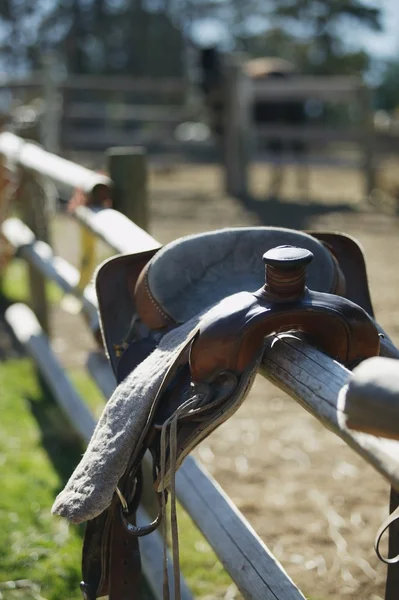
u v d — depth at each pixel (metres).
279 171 10.52
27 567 2.60
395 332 4.75
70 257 6.66
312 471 3.24
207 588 2.47
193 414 1.38
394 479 0.97
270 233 1.75
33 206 4.77
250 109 10.70
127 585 1.76
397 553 1.61
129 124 19.94
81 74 31.39
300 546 2.67
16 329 4.46
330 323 1.33
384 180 11.44
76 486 1.51
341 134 10.32
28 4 32.75
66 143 10.87
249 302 1.38
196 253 1.74
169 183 11.70
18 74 31.52
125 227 2.42
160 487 1.44
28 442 3.58
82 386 4.18
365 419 0.98
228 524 1.99
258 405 4.01
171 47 31.61
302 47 32.59
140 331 1.80
